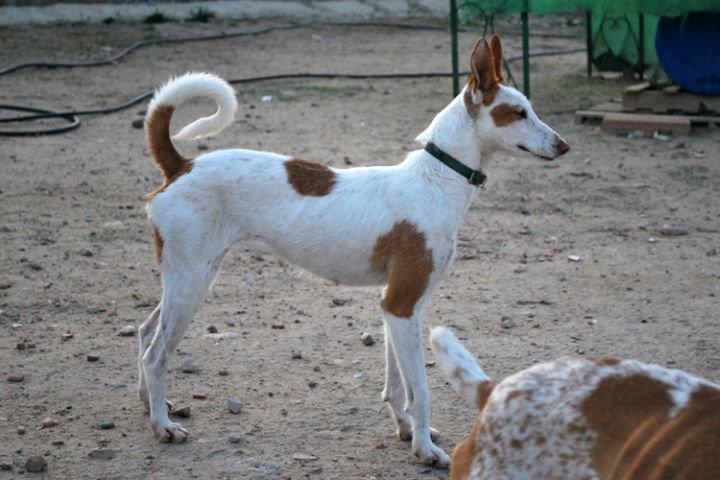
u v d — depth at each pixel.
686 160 13.58
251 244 6.46
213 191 6.30
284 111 16.30
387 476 6.01
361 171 6.45
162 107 6.38
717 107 15.32
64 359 7.54
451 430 6.64
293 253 6.39
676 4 14.84
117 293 8.89
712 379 7.30
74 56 20.33
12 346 7.73
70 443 6.32
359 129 15.13
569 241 10.45
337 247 6.29
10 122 15.06
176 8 25.17
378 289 9.15
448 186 6.28
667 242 10.41
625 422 3.79
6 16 22.84
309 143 14.16
